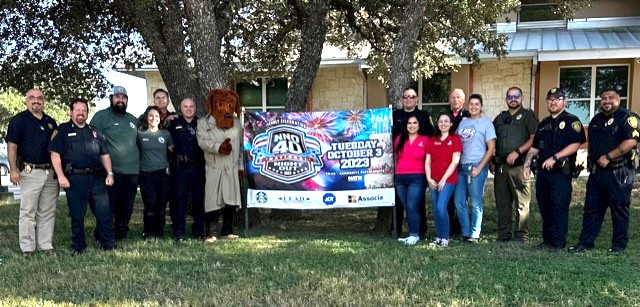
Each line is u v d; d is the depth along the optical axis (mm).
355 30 11961
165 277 5191
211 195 6812
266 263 5660
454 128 6988
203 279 5133
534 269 5273
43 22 11273
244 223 8039
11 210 10695
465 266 5434
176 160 6980
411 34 7855
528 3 17078
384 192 7156
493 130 6656
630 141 5750
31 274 5375
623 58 14438
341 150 7203
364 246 6488
